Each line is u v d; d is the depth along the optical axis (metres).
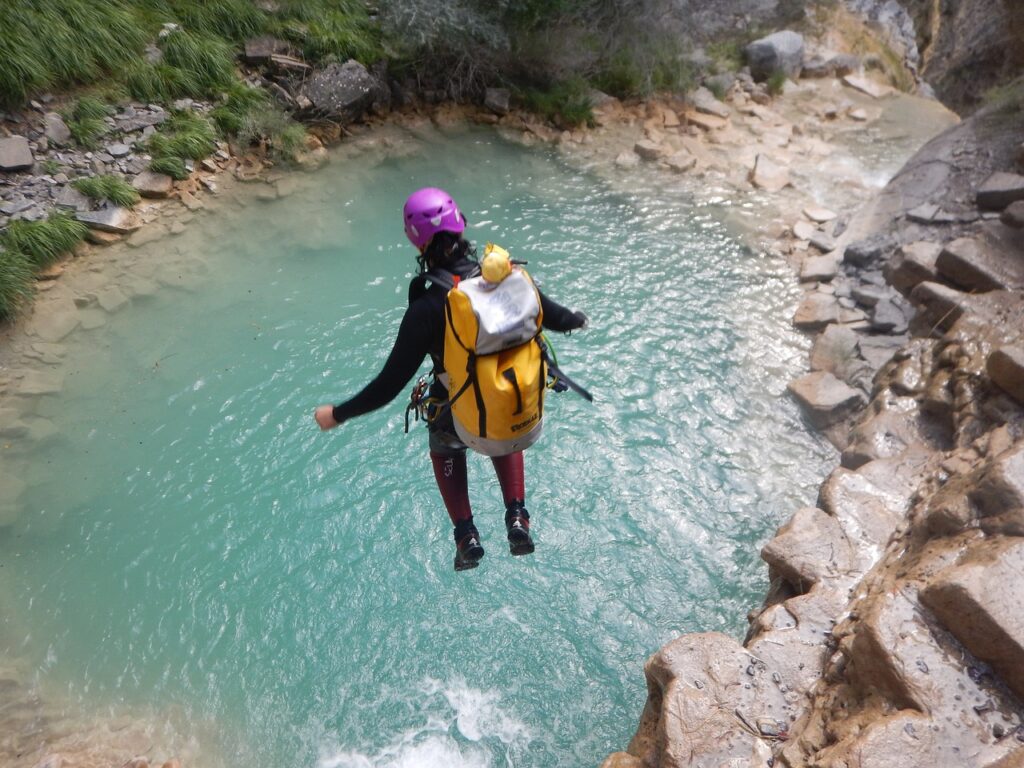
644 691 5.11
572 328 3.11
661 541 5.95
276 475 6.32
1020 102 9.12
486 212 9.27
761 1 13.77
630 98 11.73
